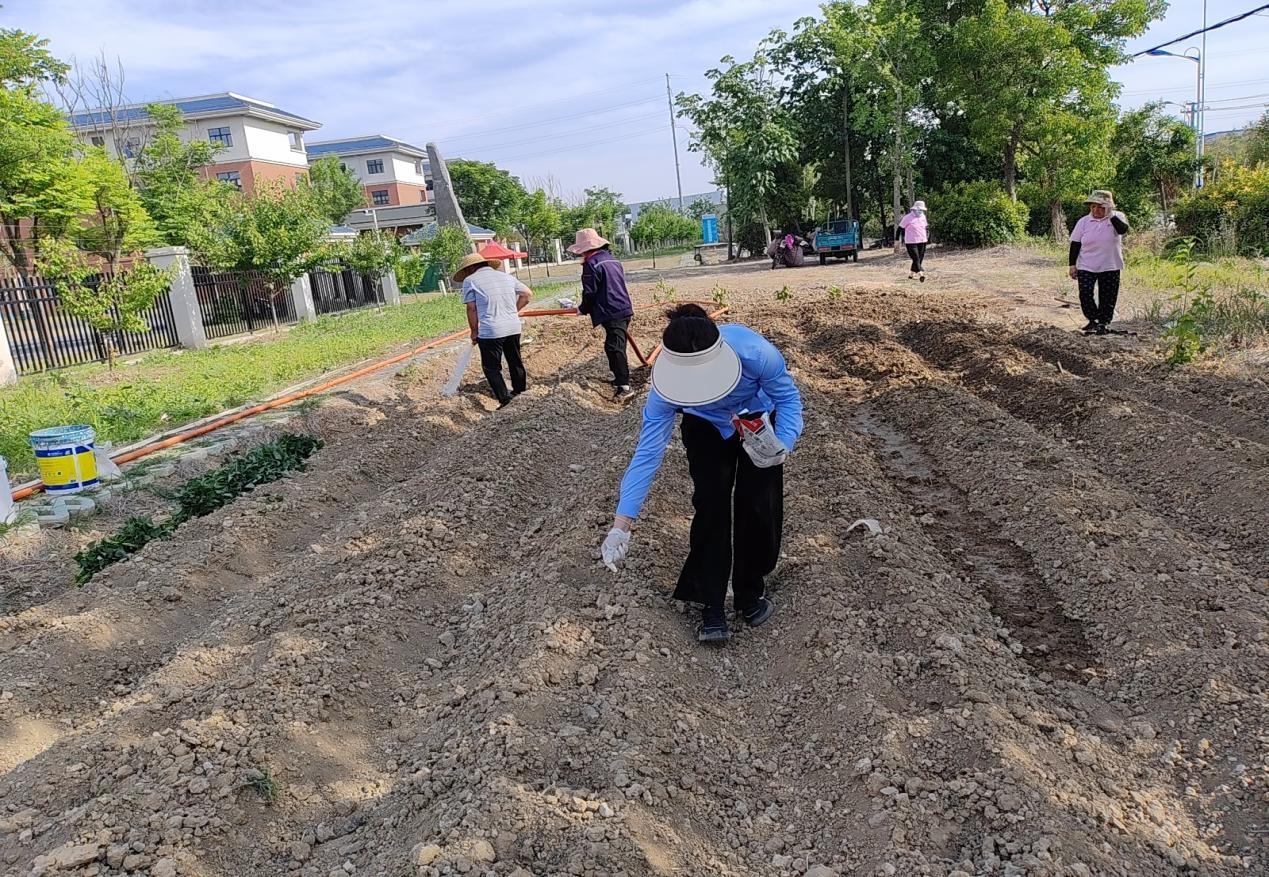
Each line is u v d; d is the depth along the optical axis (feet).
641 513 18.74
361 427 33.63
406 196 268.00
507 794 10.21
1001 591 16.35
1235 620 13.69
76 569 21.44
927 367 35.50
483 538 19.77
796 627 14.49
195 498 23.91
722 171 128.57
